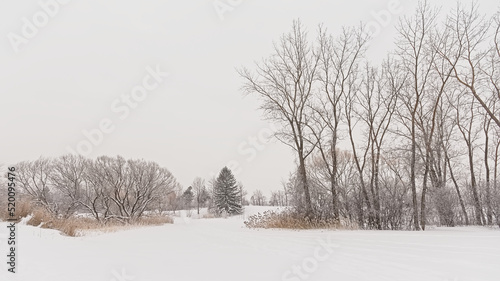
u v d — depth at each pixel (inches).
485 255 241.9
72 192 1270.9
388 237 389.7
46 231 488.7
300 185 772.6
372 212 666.8
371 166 746.8
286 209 796.6
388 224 668.1
